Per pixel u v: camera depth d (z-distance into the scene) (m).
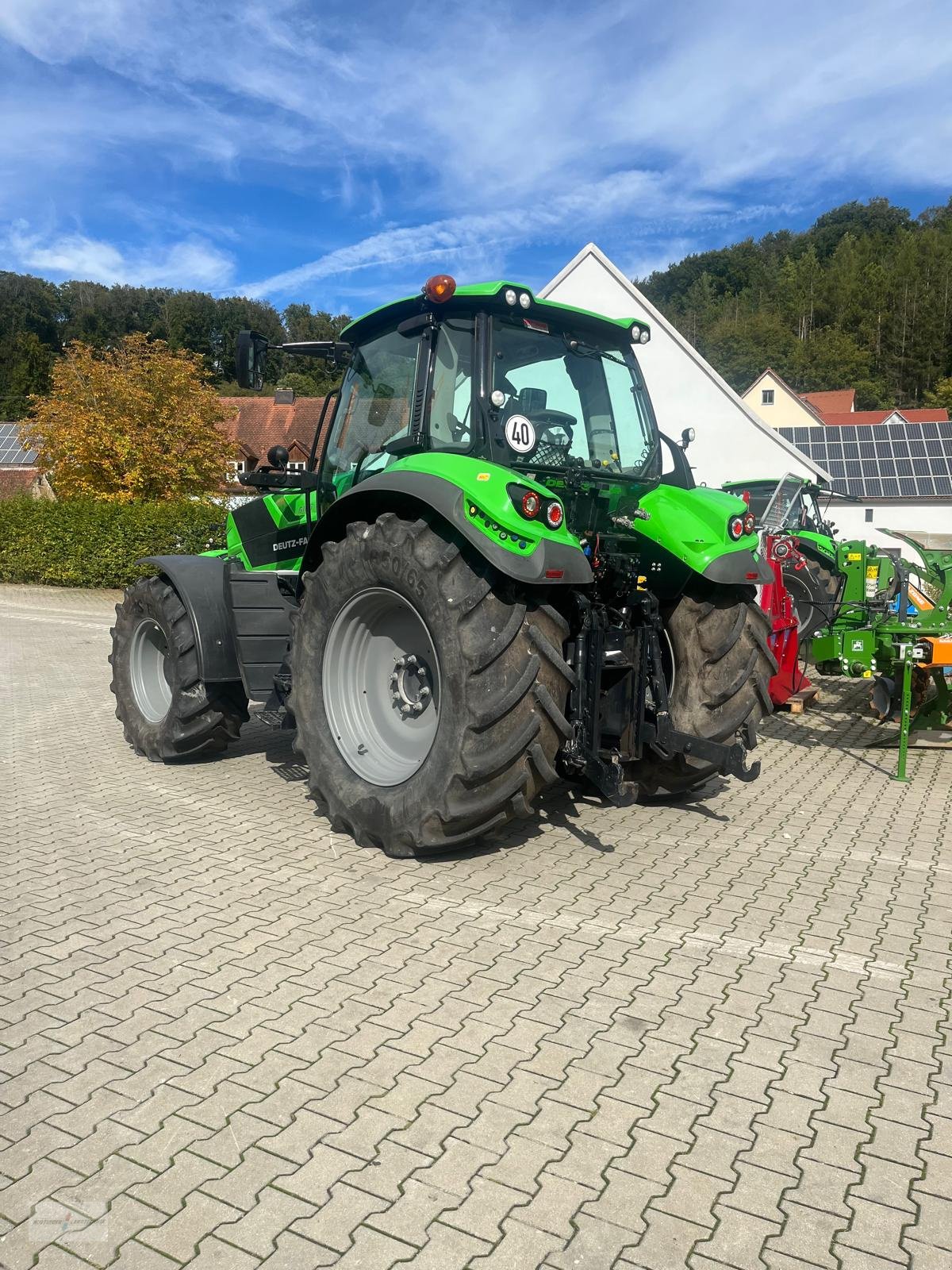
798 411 49.50
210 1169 2.04
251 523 5.78
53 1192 1.97
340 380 4.86
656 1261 1.79
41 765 5.63
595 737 3.94
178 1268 1.77
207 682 5.11
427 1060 2.46
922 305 86.94
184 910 3.42
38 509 19.80
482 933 3.24
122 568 19.09
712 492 4.54
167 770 5.52
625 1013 2.71
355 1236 1.85
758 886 3.73
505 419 3.85
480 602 3.54
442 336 4.09
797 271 100.31
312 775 4.25
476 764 3.50
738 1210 1.94
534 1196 1.96
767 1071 2.44
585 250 20.62
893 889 3.72
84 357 22.31
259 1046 2.52
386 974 2.93
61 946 3.12
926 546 7.56
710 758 3.83
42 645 11.55
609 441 4.54
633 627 4.13
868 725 7.12
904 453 27.38
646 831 4.42
